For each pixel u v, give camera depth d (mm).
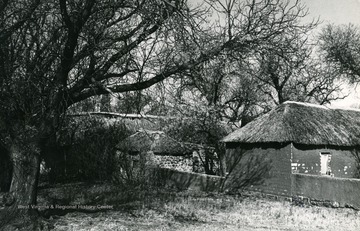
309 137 18281
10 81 9195
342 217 13297
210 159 29547
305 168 18234
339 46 31000
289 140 17797
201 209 14234
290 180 17625
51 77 9789
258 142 19406
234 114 29234
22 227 9016
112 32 9469
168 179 22891
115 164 23875
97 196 16797
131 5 8617
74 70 10359
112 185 21656
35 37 9297
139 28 9133
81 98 9859
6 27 8938
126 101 10430
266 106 31562
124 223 10820
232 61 8742
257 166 19609
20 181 9469
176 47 8352
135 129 28422
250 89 27719
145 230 9992
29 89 9297
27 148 9477
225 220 12148
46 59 9719
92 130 25047
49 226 9461
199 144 26906
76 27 8789
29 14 8492
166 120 23469
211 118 25297
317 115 20672
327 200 15828
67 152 23953
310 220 12625
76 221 10695
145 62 9188
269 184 18750
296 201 17156
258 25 8234
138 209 13477
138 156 25000
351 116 22062
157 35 8492
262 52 8367
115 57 9516
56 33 9562
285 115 19750
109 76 9812
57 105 9344
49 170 22969
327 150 19141
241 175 20484
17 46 9703
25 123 9539
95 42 9039
